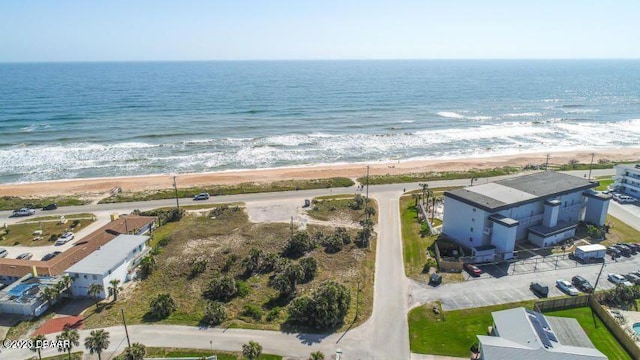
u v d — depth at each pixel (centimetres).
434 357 4691
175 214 8681
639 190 9512
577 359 4128
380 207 9169
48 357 4697
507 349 4250
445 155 14388
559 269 6531
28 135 15850
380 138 16350
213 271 6562
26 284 5859
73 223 8475
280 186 10606
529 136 17250
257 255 6675
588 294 5684
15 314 5497
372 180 11081
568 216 8019
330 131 17262
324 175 11800
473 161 13412
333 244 7206
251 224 8306
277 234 7812
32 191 10569
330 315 5162
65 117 19038
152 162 13100
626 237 7638
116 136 15838
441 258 6862
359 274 6431
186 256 7000
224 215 8794
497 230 6831
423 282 6194
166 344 4891
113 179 11512
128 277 6366
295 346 4844
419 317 5375
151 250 7125
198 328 5191
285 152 14325
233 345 4872
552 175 8581
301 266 6238
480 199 7188
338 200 9569
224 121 18700
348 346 4847
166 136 15975
